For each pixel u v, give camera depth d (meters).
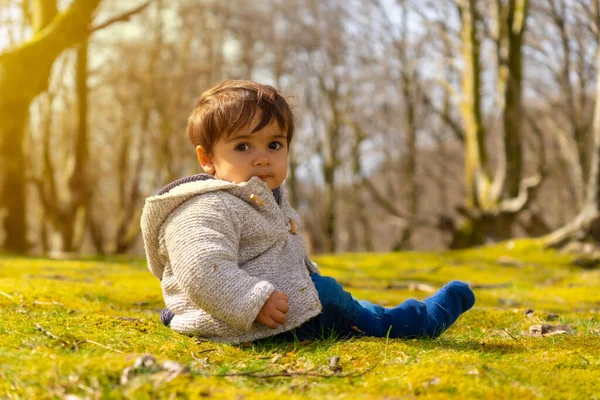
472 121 14.51
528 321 3.56
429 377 1.96
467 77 14.70
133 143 28.53
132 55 25.30
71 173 18.98
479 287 6.34
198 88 26.31
